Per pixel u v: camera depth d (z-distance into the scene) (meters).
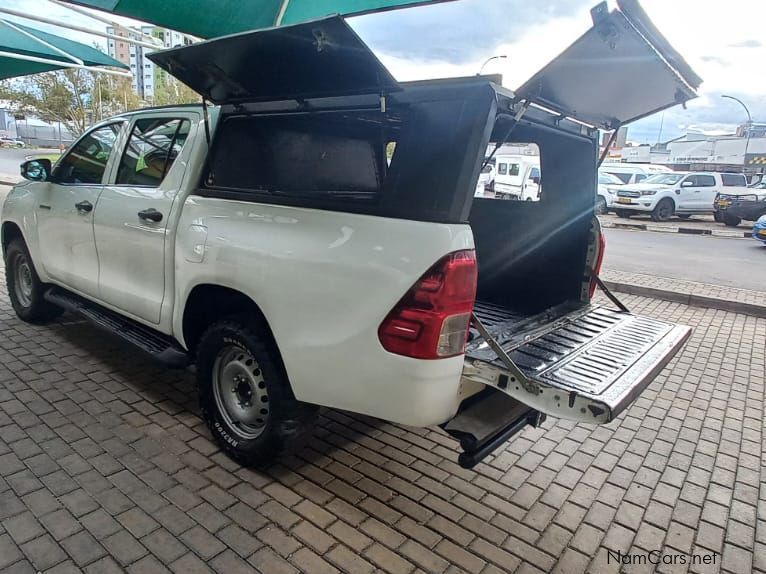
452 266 2.16
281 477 2.93
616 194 19.48
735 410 4.16
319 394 2.52
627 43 2.15
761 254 12.44
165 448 3.12
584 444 3.51
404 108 2.34
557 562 2.44
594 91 2.71
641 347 2.96
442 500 2.83
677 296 7.79
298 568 2.29
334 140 2.80
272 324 2.61
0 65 5.77
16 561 2.23
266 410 2.86
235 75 2.58
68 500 2.62
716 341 5.99
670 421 3.93
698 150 46.94
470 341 2.70
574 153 3.52
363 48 2.02
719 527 2.75
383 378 2.29
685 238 15.10
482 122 2.16
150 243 3.29
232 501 2.69
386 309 2.24
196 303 3.13
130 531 2.44
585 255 3.62
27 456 2.96
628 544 2.59
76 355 4.36
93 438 3.18
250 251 2.67
